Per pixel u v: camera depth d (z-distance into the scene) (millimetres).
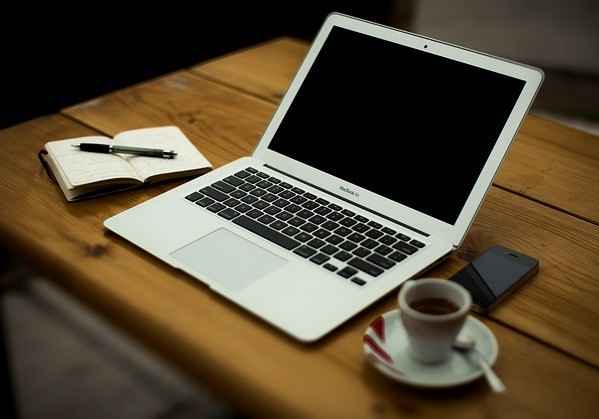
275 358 837
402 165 1095
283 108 1244
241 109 1477
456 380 788
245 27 2789
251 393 800
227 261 984
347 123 1167
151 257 1013
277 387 797
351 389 796
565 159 1308
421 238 1031
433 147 1075
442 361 823
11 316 2000
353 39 1205
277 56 1734
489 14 2938
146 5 2535
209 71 1647
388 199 1088
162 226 1063
